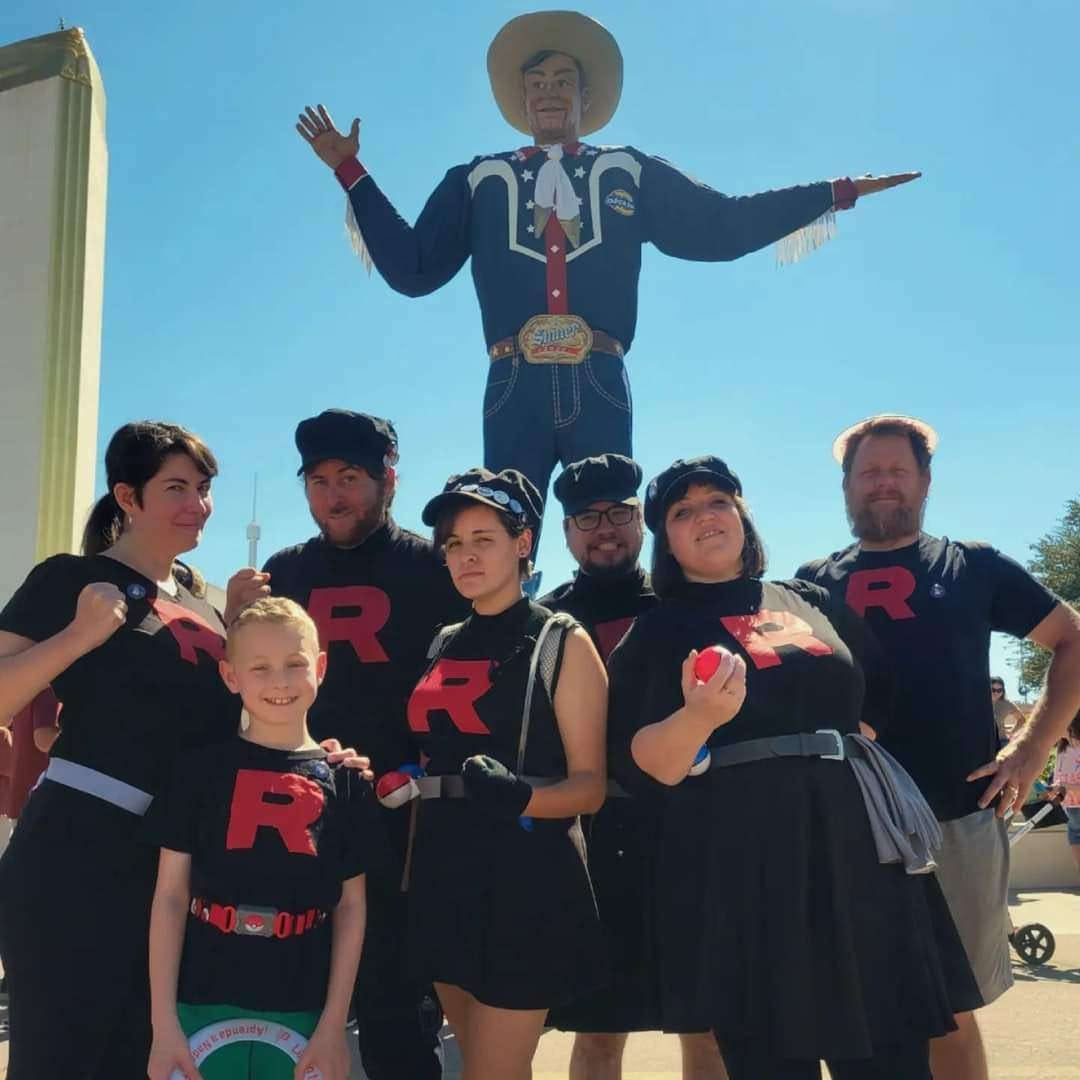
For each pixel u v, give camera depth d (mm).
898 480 3662
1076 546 31859
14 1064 2668
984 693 3508
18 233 9555
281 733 2859
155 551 3146
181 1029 2568
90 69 9922
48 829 2762
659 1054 5430
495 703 2896
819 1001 2506
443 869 2828
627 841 3367
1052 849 12344
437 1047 3613
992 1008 6066
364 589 3629
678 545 2979
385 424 3773
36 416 9266
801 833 2611
